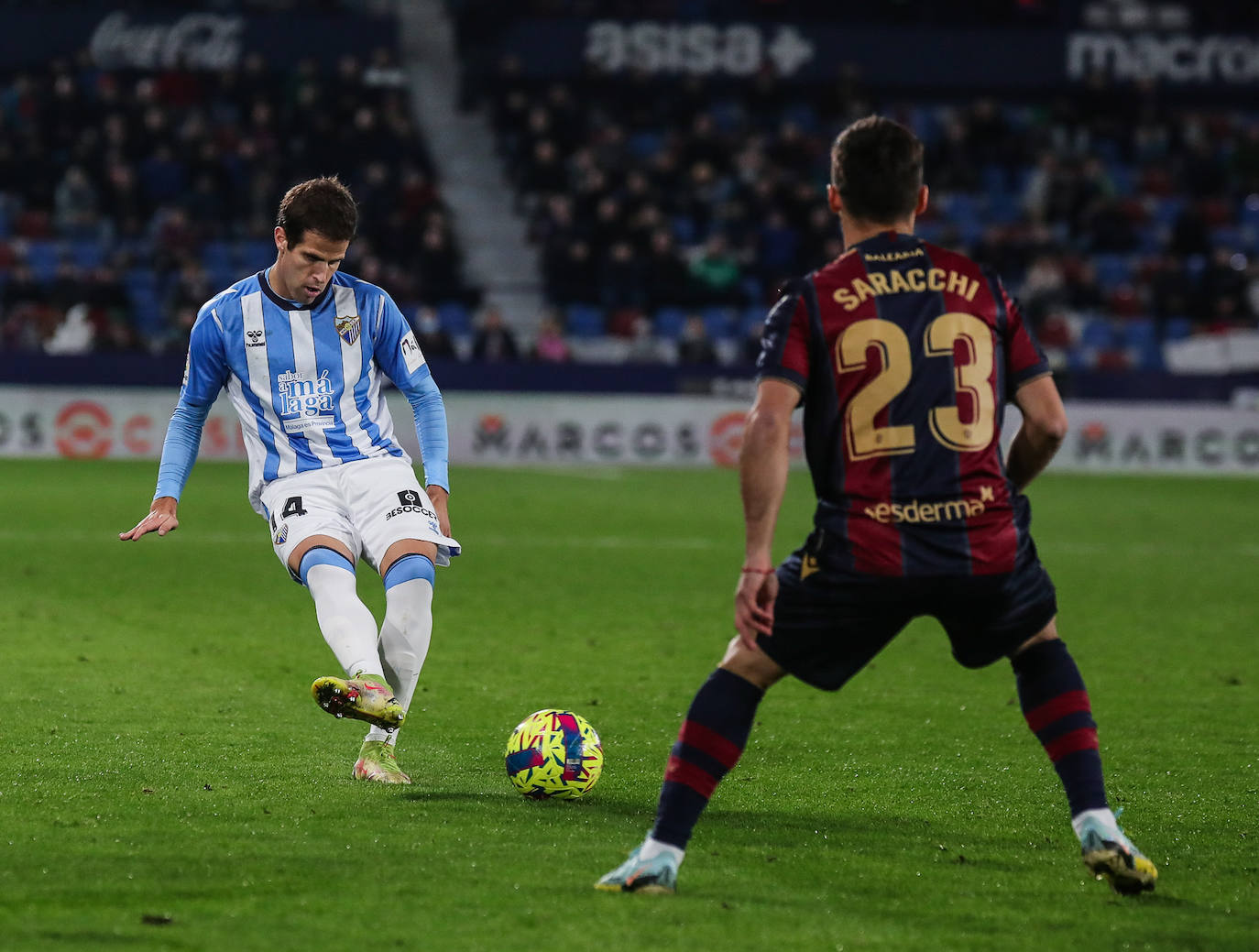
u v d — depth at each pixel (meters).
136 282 74.88
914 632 28.64
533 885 12.19
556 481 59.44
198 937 10.75
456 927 11.09
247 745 17.73
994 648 12.18
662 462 69.12
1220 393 72.56
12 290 69.06
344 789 15.60
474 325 75.12
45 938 10.66
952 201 86.62
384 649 15.48
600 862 12.98
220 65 85.44
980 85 95.19
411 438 64.75
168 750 17.27
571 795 15.41
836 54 93.81
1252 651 27.23
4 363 63.75
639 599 31.92
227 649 24.78
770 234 79.25
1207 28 97.25
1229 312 78.88
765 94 88.00
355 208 15.52
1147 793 16.58
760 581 11.36
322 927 11.02
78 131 76.94
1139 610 32.00
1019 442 12.36
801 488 59.62
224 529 42.00
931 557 11.56
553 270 76.94
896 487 11.60
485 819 14.43
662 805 12.10
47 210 75.50
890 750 18.61
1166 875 13.15
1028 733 19.81
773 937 11.08
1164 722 20.89
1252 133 91.38
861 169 12.05
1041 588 12.00
